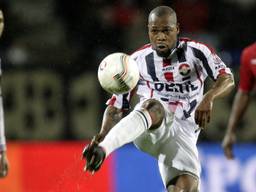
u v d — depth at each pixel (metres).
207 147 35.69
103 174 34.69
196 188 21.38
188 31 48.03
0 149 24.31
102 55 43.56
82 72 39.75
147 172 35.06
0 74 24.53
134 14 48.16
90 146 19.38
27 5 48.53
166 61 21.72
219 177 35.44
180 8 48.19
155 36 20.95
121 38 46.75
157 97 22.00
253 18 49.06
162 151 22.00
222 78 21.09
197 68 21.70
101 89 39.41
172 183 21.58
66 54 43.19
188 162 21.78
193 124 22.16
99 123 39.19
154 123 20.70
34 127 39.31
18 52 43.91
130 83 20.38
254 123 39.00
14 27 47.28
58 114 39.34
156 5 48.34
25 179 34.88
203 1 48.78
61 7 48.31
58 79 39.56
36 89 39.50
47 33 47.12
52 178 34.97
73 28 47.44
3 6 47.88
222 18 48.78
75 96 39.44
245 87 27.44
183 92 21.89
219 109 39.22
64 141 39.22
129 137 20.02
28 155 35.09
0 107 24.31
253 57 26.61
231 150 27.97
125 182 34.94
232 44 47.47
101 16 47.97
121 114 22.12
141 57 22.03
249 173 35.56
